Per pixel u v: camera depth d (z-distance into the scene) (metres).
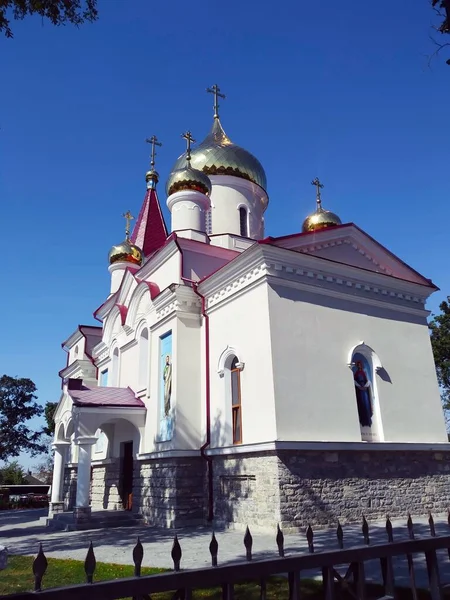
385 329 17.91
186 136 24.66
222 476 15.92
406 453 16.67
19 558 11.18
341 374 16.11
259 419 14.80
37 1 8.82
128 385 21.94
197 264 19.44
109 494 21.58
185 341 17.95
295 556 3.75
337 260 18.05
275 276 15.62
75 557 11.12
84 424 18.27
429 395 18.23
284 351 15.04
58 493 21.88
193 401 17.47
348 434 15.47
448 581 7.58
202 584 3.33
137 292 21.44
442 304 33.81
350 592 4.05
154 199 31.19
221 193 25.03
